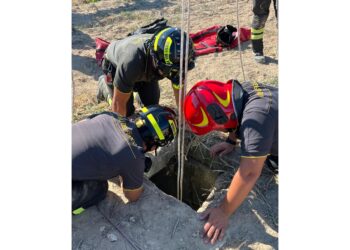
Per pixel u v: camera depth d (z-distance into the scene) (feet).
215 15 20.21
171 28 10.19
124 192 9.82
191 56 10.07
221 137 12.01
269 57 16.66
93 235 9.48
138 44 10.75
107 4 22.22
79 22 20.31
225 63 16.44
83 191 9.50
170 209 9.93
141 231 9.52
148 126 8.79
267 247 9.17
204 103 8.45
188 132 11.94
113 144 8.77
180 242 9.29
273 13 19.95
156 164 11.62
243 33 17.69
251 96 8.89
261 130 8.40
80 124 9.18
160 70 10.46
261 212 9.93
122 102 11.54
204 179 11.82
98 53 16.39
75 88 15.47
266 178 10.79
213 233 9.34
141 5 21.99
